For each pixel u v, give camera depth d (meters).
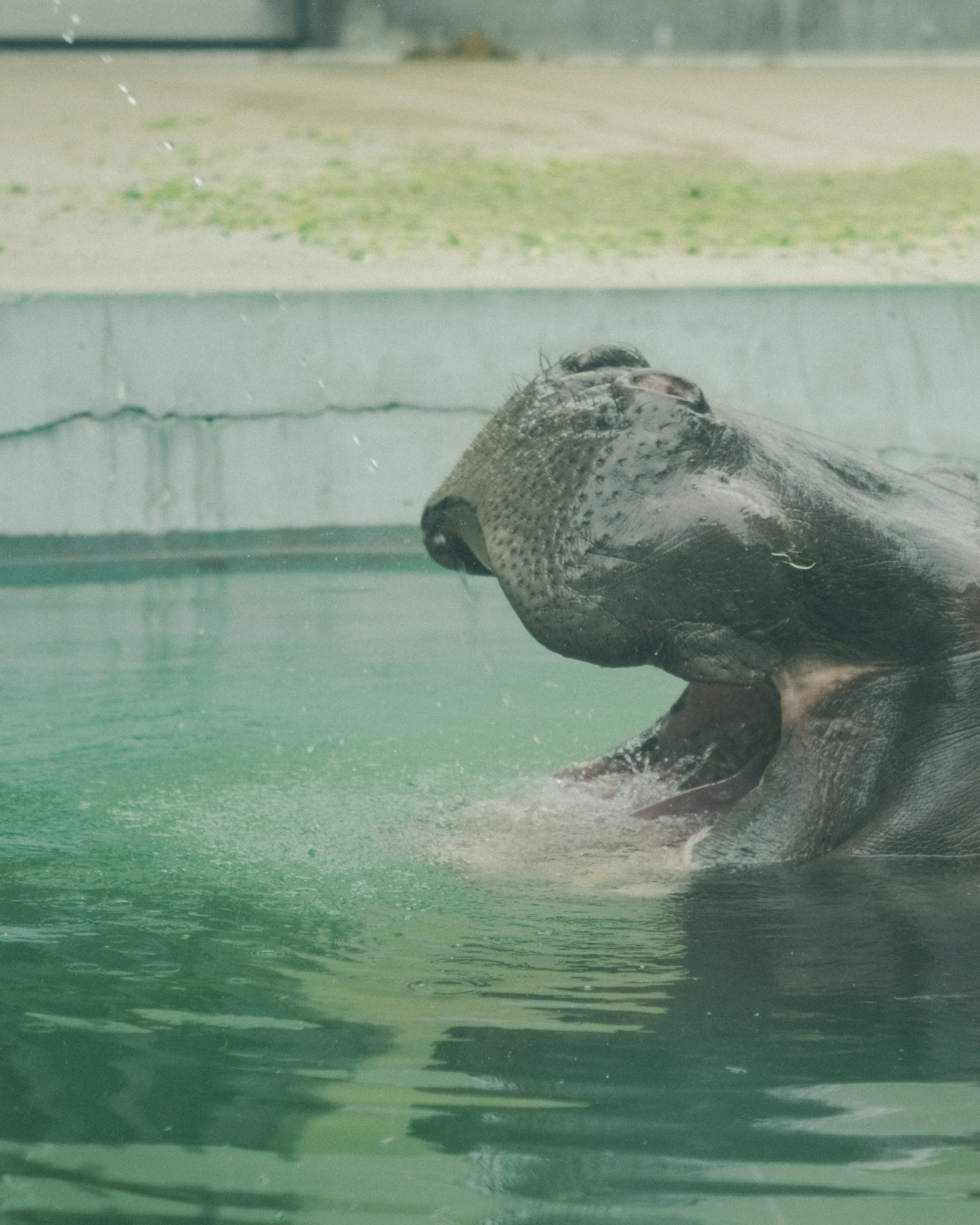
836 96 49.66
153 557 18.80
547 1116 3.54
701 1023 4.09
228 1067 3.82
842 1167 3.30
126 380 19.86
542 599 5.01
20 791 7.03
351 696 9.67
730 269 26.23
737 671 5.02
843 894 4.91
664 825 5.71
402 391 20.30
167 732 8.49
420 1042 3.98
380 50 56.97
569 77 52.97
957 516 5.43
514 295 20.77
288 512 19.73
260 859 5.82
